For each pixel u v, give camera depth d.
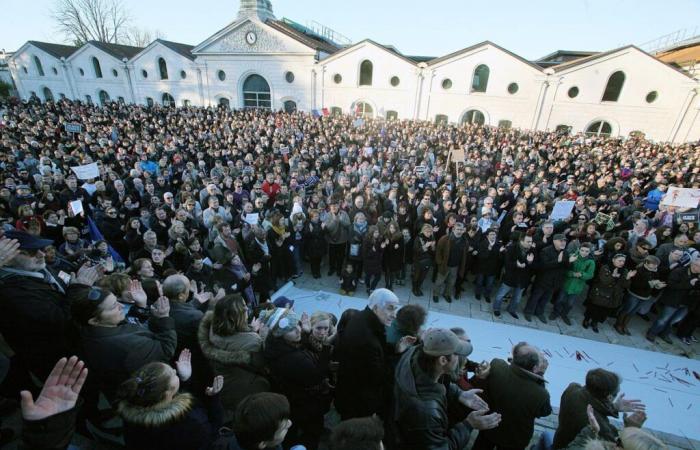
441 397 2.18
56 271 3.70
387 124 22.34
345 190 8.96
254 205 7.59
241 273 5.04
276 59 29.03
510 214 7.50
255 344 2.60
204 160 12.32
